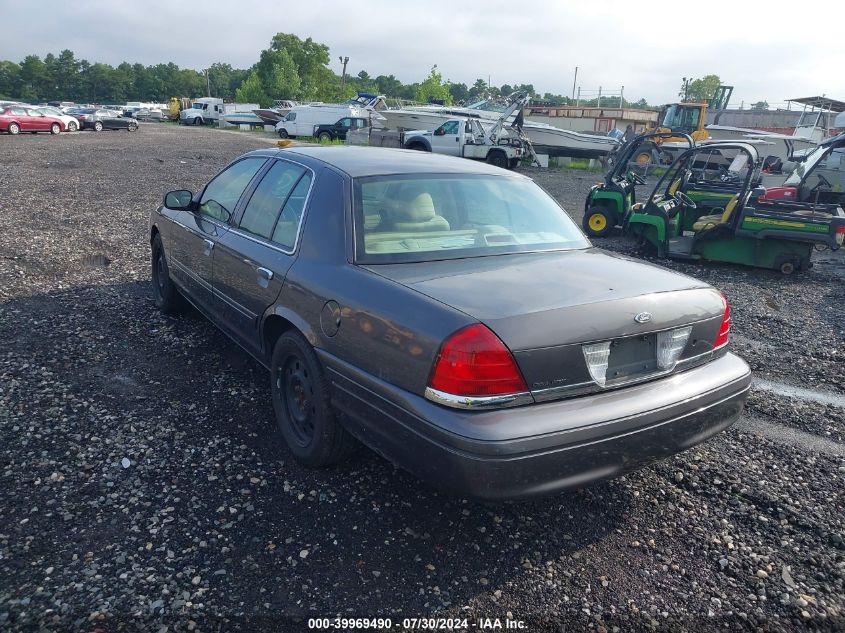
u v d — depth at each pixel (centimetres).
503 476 252
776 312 725
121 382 444
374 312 290
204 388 441
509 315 262
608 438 271
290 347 348
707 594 274
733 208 985
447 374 257
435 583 273
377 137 2969
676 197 1145
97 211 1142
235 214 444
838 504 339
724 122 4172
